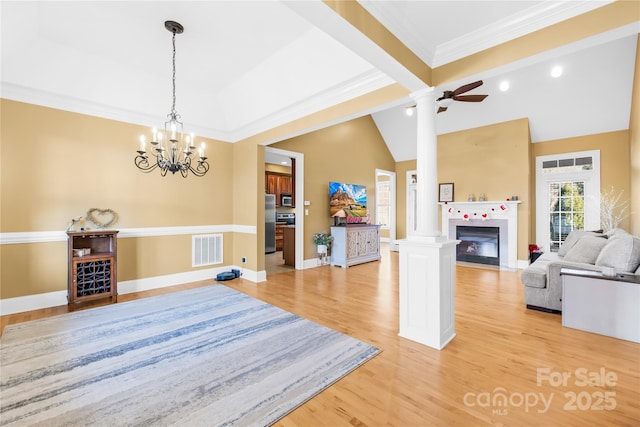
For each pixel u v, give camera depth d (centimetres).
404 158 808
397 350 238
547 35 203
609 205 516
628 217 513
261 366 213
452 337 259
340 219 634
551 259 420
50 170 347
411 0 194
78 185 366
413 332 255
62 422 157
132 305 350
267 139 445
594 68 449
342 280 478
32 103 335
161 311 330
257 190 471
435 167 262
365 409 168
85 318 308
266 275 511
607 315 258
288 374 203
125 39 304
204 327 285
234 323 296
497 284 441
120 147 398
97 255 355
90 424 156
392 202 822
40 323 293
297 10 163
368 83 303
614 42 410
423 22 217
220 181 503
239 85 405
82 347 243
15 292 325
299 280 479
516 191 561
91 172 375
